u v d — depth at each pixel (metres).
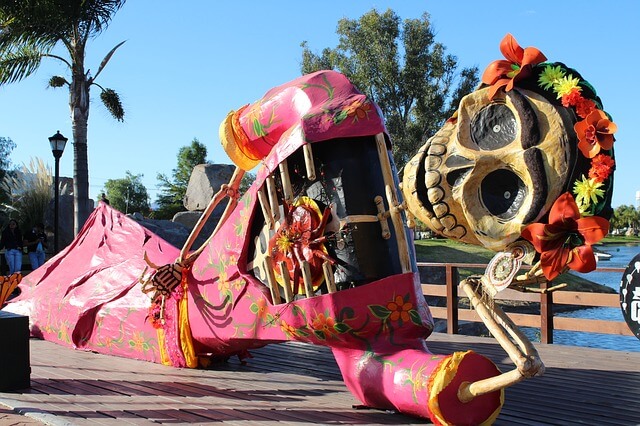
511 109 3.33
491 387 3.56
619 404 4.88
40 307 7.87
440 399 3.73
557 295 7.96
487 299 3.52
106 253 7.63
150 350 6.40
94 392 5.23
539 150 3.20
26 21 14.27
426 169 3.53
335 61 34.66
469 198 3.42
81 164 16.62
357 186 4.39
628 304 6.49
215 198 5.59
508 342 3.43
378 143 4.37
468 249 26.89
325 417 4.41
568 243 3.14
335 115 4.31
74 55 16.50
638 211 68.31
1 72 14.69
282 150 4.39
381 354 4.27
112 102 17.28
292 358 6.78
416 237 30.41
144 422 4.29
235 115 5.15
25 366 5.36
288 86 4.84
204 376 5.87
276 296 4.71
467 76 32.59
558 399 5.03
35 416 4.46
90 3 14.67
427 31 33.59
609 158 3.07
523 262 3.35
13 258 14.78
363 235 4.36
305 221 4.46
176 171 48.06
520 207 3.31
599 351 7.16
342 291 4.24
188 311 5.86
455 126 3.55
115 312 6.76
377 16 33.53
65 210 21.38
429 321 4.34
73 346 7.23
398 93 33.69
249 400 4.96
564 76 3.24
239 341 5.42
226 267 5.39
